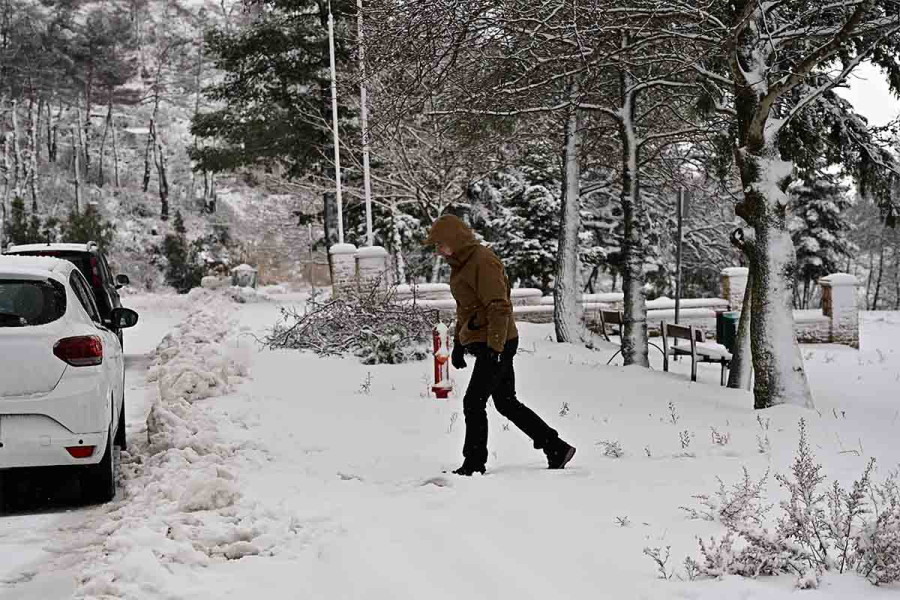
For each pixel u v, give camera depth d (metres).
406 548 4.74
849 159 15.41
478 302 6.88
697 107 16.23
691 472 6.71
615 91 18.12
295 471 7.23
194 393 11.14
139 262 61.72
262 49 35.38
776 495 5.89
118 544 5.12
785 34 11.74
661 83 15.14
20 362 6.36
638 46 12.56
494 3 12.23
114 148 79.94
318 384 12.48
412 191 30.62
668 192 29.30
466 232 6.88
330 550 4.86
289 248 54.47
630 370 14.68
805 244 47.03
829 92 14.73
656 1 11.77
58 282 6.83
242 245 61.94
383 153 28.92
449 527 5.08
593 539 4.78
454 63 13.34
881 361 19.38
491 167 27.55
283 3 36.38
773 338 10.89
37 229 47.72
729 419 9.96
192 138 91.94
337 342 15.95
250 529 5.31
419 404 10.79
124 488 7.18
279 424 9.36
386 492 6.32
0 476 7.70
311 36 35.19
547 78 13.08
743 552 4.17
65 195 74.38
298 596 4.24
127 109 95.62
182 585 4.48
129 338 20.89
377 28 13.56
